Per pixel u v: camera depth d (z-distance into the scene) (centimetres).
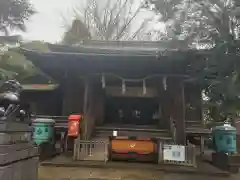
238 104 537
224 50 546
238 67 535
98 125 1492
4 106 511
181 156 989
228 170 912
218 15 546
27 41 1756
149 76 1346
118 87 1502
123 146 1052
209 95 590
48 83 2053
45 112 1991
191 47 677
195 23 599
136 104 1728
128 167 932
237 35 540
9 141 493
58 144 1562
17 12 1496
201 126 1494
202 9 562
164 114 1435
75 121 1197
